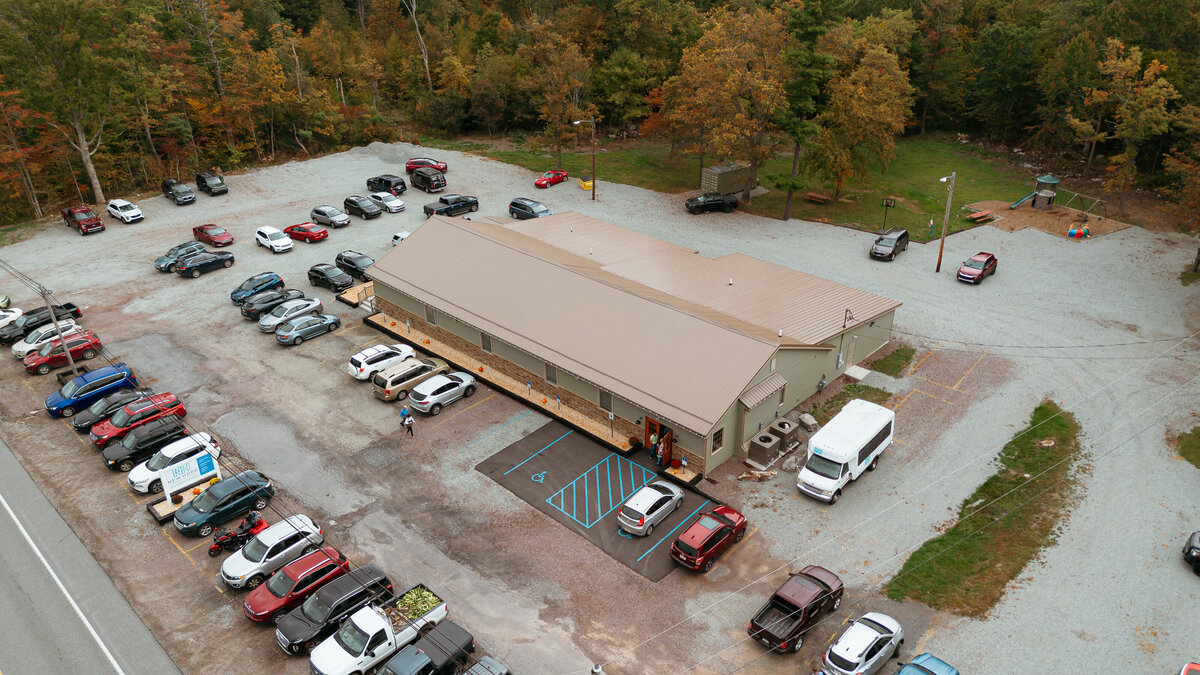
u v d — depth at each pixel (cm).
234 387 4153
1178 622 2555
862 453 3238
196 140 8512
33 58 6500
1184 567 2783
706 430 3212
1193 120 5816
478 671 2328
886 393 4003
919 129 9488
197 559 2997
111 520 3209
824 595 2567
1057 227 6191
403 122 10075
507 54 10275
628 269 4838
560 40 8088
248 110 8362
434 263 4738
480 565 2923
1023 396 3909
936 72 8850
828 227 6431
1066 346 4381
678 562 2867
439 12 11944
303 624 2562
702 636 2594
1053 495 3188
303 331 4606
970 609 2653
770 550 2964
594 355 3759
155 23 8062
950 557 2891
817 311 4297
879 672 2417
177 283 5419
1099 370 4116
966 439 3584
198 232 6069
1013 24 8369
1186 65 6988
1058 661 2433
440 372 4241
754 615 2623
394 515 3194
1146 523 3005
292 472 3466
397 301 4794
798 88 6831
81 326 4809
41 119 6881
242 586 2806
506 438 3712
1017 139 8662
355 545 3027
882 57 6981
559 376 3869
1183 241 5781
